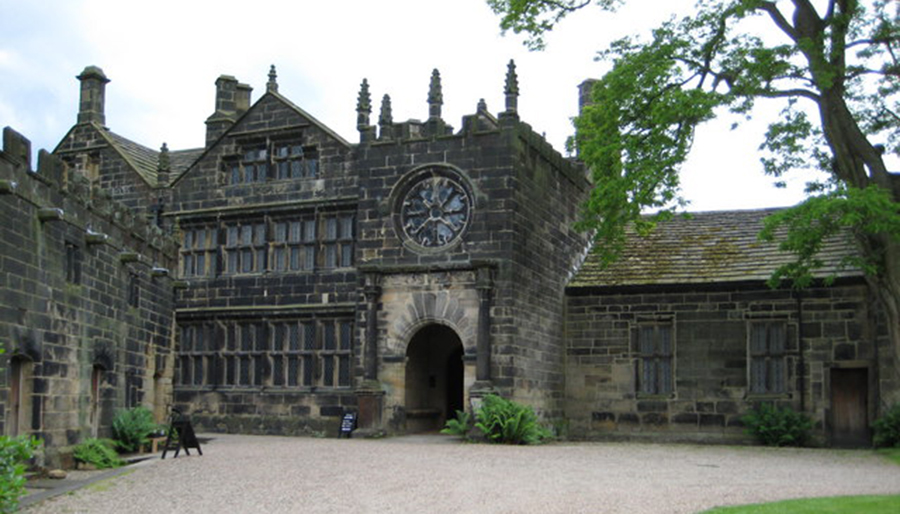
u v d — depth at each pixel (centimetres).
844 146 2545
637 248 3584
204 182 3638
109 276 2541
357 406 3136
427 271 3052
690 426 3222
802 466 2248
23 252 2033
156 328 2977
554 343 3309
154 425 2631
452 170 3086
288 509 1566
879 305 2950
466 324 2988
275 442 2888
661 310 3312
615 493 1706
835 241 3203
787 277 3081
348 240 3366
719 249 3434
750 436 3117
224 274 3550
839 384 3066
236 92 3884
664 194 2544
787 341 3128
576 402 3372
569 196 3528
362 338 3112
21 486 1412
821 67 2480
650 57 2603
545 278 3253
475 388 2903
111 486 1841
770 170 2600
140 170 3834
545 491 1736
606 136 2650
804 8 2548
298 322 3409
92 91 3975
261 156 3581
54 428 2181
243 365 3488
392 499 1652
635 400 3303
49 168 2175
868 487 1806
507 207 3000
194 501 1656
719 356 3219
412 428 3169
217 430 3466
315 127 3462
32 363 2083
